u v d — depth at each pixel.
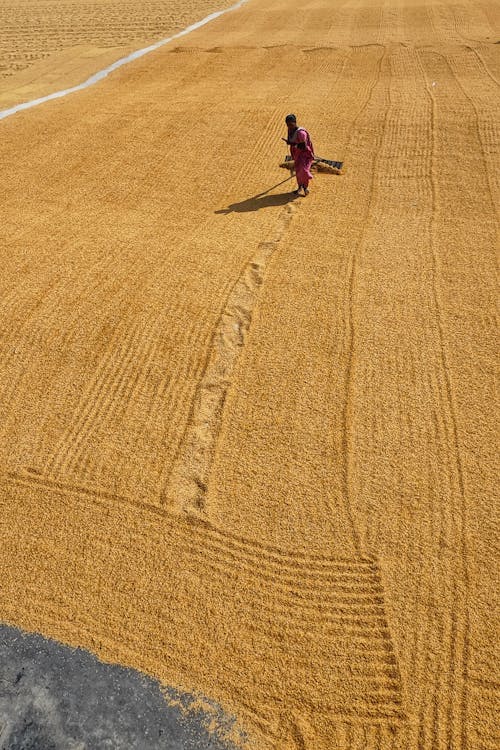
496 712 4.05
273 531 5.16
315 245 8.77
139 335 7.10
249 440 5.93
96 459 5.81
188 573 4.92
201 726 4.11
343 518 5.21
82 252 8.63
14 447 5.95
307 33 22.48
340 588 4.75
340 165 10.89
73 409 6.30
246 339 7.04
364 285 7.88
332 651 4.42
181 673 4.36
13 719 4.20
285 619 4.61
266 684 4.28
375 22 23.33
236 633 4.55
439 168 11.07
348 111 13.86
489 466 5.56
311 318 7.32
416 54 18.70
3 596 4.85
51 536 5.23
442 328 7.14
